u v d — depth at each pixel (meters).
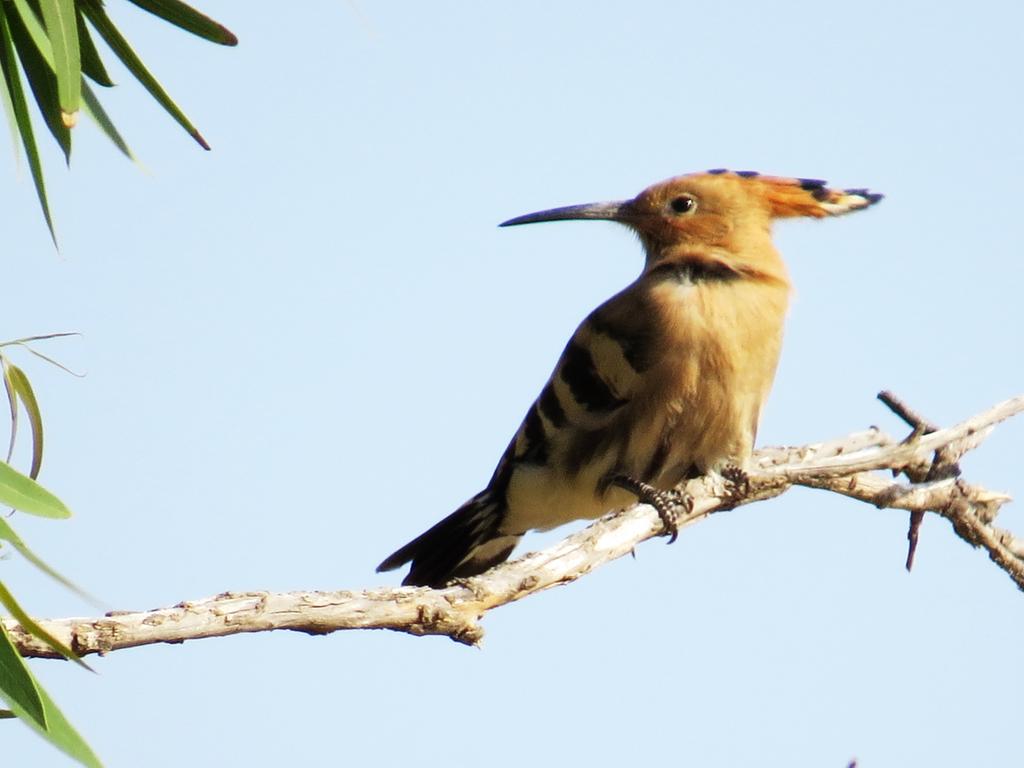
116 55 7.03
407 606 6.56
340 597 6.33
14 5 6.92
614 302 10.23
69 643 5.59
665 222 10.69
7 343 6.49
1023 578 10.12
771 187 10.79
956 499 10.03
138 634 5.72
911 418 10.31
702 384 9.84
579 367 10.19
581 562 7.82
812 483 9.79
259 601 6.05
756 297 10.12
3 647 5.25
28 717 5.27
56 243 6.95
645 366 9.91
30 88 7.08
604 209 11.03
